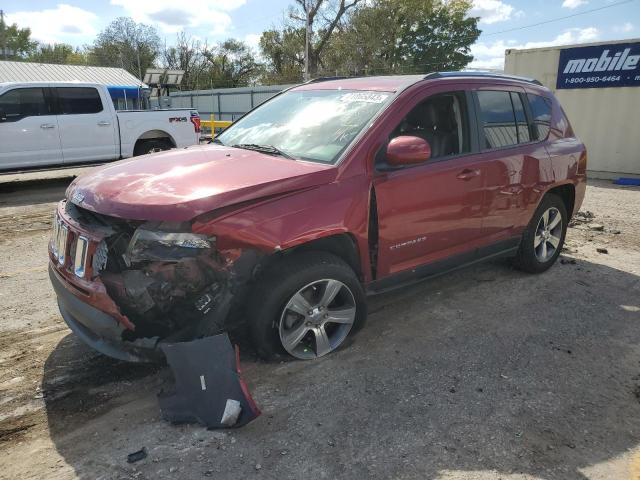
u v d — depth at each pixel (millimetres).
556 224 5195
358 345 3680
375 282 3619
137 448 2600
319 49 45812
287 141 3779
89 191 3074
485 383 3248
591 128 11945
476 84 4258
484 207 4199
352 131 3543
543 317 4223
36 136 9945
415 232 3707
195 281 2766
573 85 12062
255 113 4625
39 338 3758
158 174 3203
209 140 4523
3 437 2689
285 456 2555
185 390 2756
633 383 3307
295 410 2912
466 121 4102
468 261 4301
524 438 2744
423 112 3852
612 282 5043
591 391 3199
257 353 3285
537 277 5121
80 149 10500
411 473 2469
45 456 2551
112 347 2869
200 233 2756
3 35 61031
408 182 3580
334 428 2771
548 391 3182
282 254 3160
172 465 2482
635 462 2596
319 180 3186
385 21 44219
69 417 2855
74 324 3115
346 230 3254
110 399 3021
